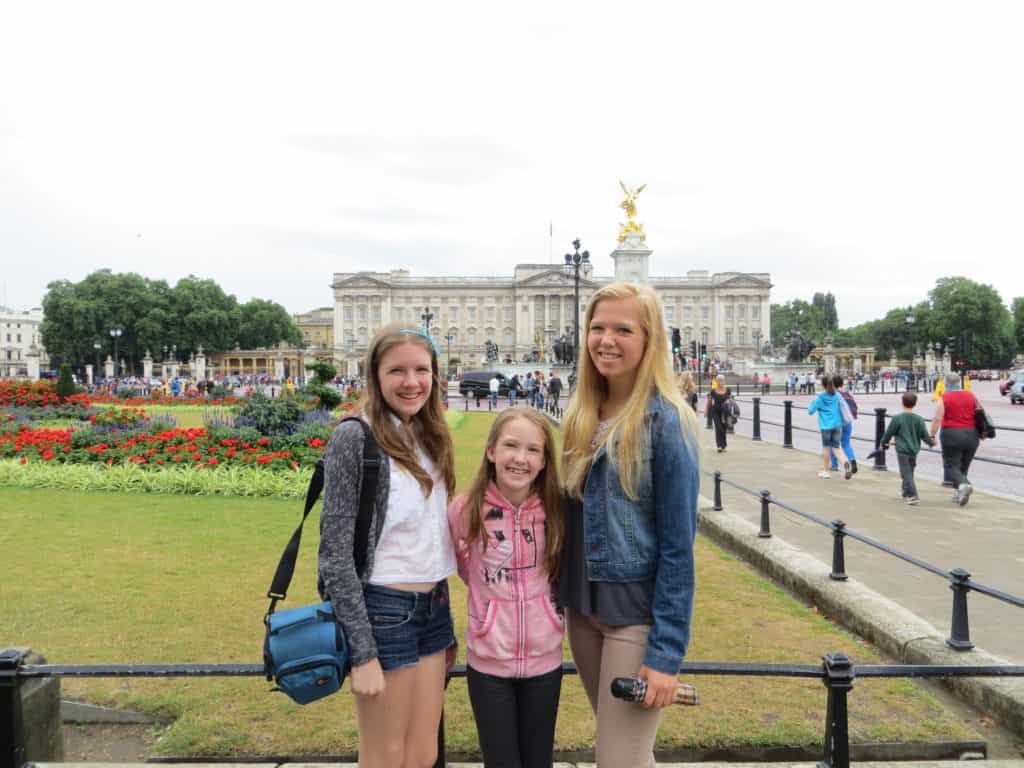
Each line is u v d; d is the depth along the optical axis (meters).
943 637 5.75
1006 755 4.63
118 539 9.44
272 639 2.73
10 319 152.62
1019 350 118.62
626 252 56.91
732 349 125.94
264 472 13.41
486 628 3.07
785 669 3.52
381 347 2.97
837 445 13.95
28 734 4.03
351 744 4.61
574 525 3.12
